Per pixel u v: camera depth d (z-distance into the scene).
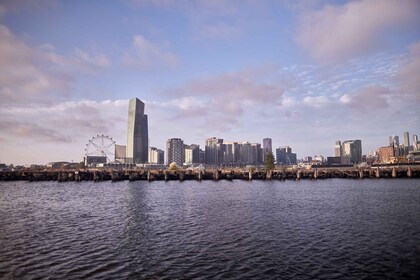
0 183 154.62
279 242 36.91
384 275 26.20
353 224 46.34
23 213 60.38
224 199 79.75
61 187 126.19
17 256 32.25
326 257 31.05
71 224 49.06
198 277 26.34
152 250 34.28
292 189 107.19
